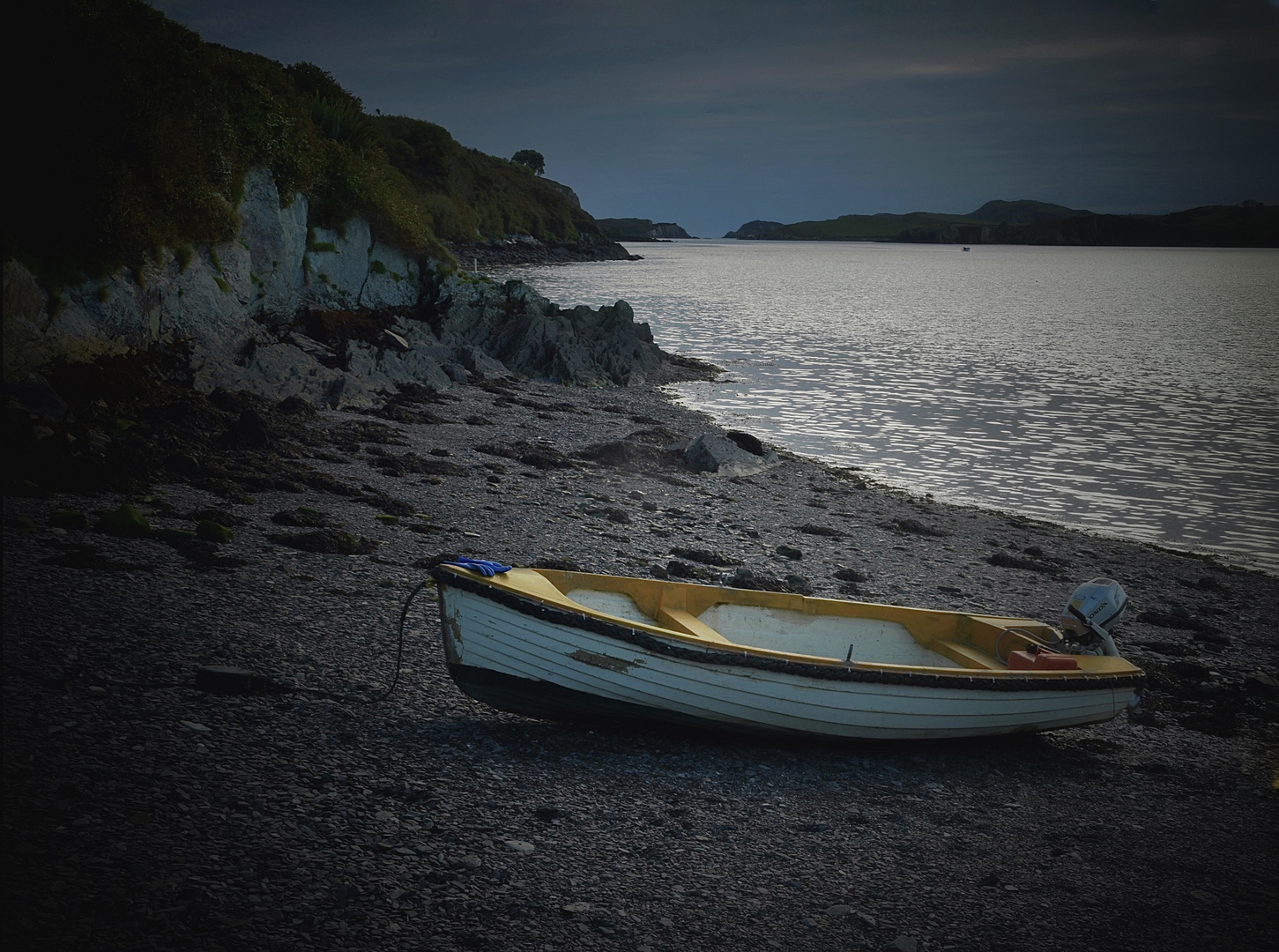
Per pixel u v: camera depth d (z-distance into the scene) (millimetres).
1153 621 13898
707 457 20969
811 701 8008
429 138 100875
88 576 9172
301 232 27578
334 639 8938
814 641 9609
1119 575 16281
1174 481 23016
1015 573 15758
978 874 6375
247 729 6781
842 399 32938
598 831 6258
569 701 7797
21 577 8797
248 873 5008
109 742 6125
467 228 99750
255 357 20672
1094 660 9258
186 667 7605
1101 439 27359
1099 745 9484
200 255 20922
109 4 20312
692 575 12977
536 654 7531
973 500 21109
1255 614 14688
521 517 14875
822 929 5430
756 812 6961
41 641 7484
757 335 52750
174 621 8516
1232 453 25797
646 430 24344
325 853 5359
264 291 24812
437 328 32375
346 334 26266
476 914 5043
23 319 15359
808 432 27547
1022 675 8484
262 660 8070
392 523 13438
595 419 25484
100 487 12516
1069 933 5691
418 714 7746
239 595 9562
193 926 4473
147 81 19906
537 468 18875
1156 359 45500
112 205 17453
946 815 7309
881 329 57875
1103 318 68438
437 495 15555
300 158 26953
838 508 19188
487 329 33406
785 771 7852
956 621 9938
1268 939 5797
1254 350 49250
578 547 13578
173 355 19062
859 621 9711
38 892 4473
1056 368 41969
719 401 31875
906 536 17531
